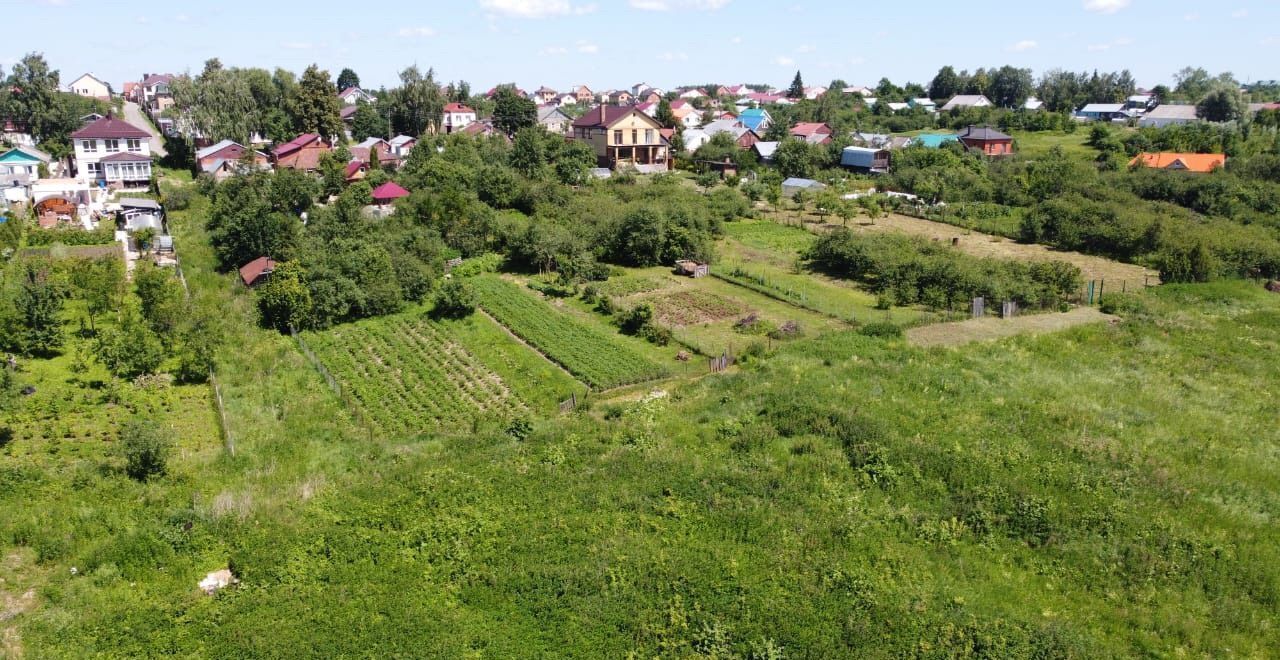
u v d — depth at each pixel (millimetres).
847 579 20812
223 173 78812
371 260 46000
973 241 63688
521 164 76625
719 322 44312
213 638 18578
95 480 25516
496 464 26922
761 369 35812
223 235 51938
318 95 98062
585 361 38031
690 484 25344
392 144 96625
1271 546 22797
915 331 41062
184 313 39031
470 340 41156
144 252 53781
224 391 33812
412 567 21312
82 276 43031
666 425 29969
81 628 18766
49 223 60781
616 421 30750
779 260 57906
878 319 43844
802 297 48188
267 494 25125
